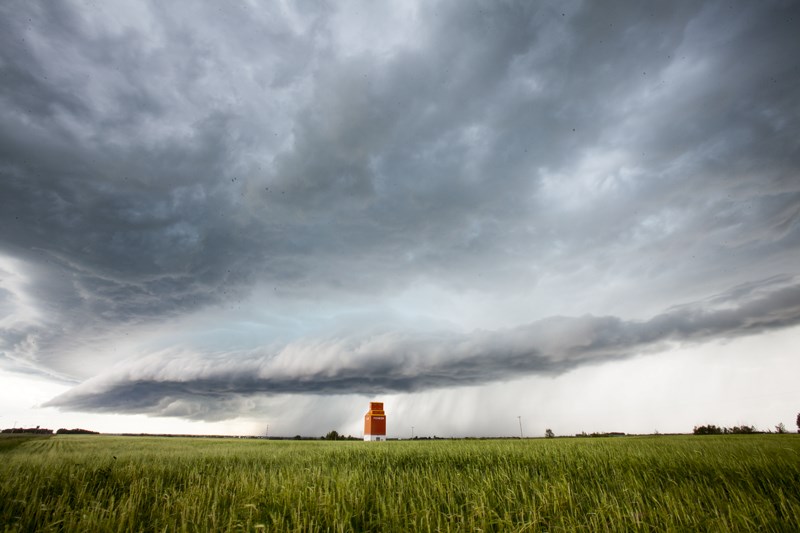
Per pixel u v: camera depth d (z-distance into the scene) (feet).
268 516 20.70
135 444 111.55
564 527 17.30
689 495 22.17
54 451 71.72
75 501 23.54
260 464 42.78
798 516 17.47
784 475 26.22
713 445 52.75
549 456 42.29
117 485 28.94
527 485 25.80
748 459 32.50
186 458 51.11
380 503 21.25
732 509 18.57
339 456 53.06
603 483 27.71
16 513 21.26
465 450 52.42
